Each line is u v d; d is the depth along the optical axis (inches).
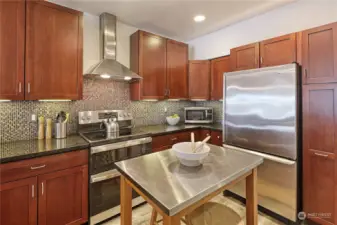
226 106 96.4
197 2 89.0
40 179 63.9
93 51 100.7
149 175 44.3
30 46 70.6
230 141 94.8
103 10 95.2
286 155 74.6
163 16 103.0
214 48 128.8
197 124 129.7
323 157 69.1
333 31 66.4
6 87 65.7
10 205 58.8
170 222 32.8
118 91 111.3
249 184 52.6
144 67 108.4
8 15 66.0
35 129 84.1
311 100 71.7
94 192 77.2
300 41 75.4
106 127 95.8
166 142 104.0
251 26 107.5
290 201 75.0
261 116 81.7
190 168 48.7
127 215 49.3
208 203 54.2
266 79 79.8
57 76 77.5
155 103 130.6
